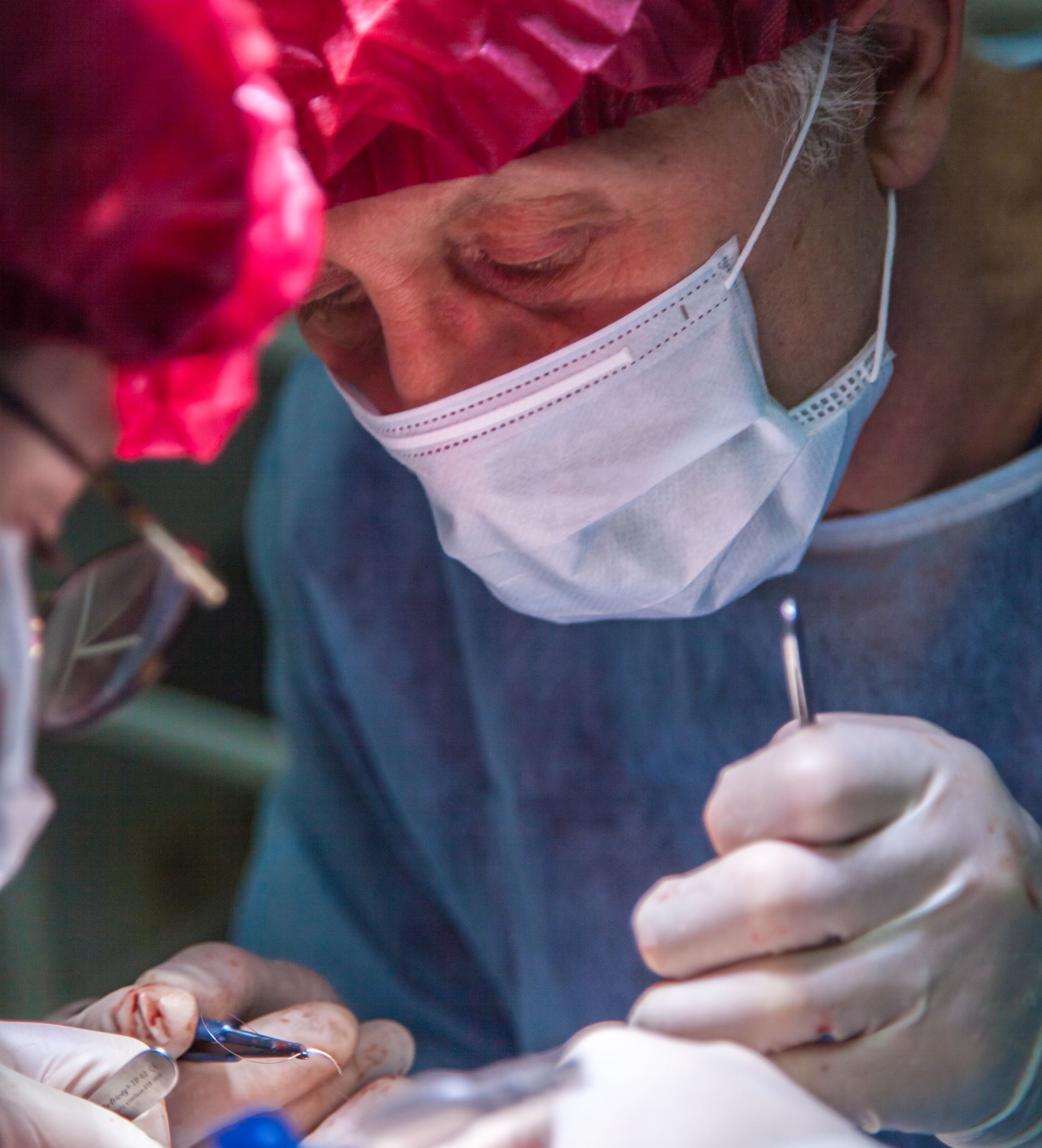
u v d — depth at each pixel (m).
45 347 0.49
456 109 0.75
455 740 1.52
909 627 1.18
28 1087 0.71
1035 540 1.15
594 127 0.79
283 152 0.55
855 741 0.82
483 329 0.90
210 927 2.79
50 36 0.46
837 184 0.94
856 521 1.17
